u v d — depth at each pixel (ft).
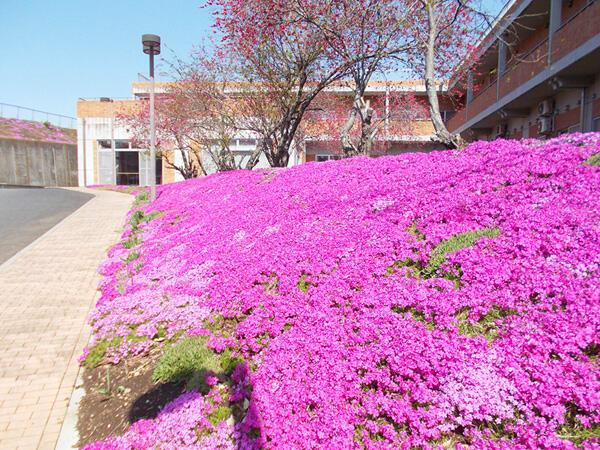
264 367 12.81
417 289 14.19
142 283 23.04
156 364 15.17
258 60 43.37
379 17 38.01
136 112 89.30
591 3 37.63
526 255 13.62
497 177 20.07
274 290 17.84
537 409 9.12
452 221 17.89
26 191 79.00
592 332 10.00
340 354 12.46
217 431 11.01
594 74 43.75
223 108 55.98
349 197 25.26
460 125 84.48
